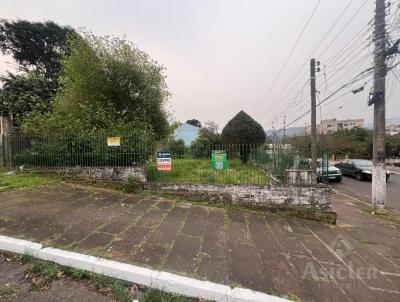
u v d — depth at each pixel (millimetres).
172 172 7965
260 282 3363
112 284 2963
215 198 7031
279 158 8469
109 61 11109
